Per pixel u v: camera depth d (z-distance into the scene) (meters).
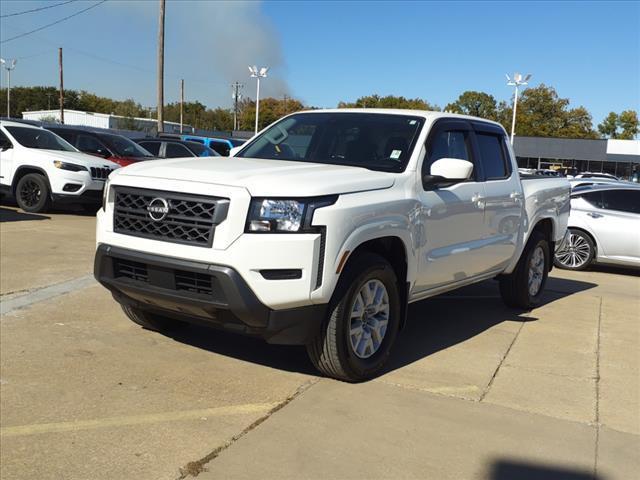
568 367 5.16
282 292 3.92
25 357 4.65
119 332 5.34
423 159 5.02
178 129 84.12
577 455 3.60
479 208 5.67
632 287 9.54
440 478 3.26
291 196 3.93
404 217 4.62
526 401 4.35
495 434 3.79
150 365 4.62
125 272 4.42
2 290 6.40
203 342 5.21
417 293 5.10
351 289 4.22
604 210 10.83
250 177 4.07
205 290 4.03
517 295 6.98
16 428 3.57
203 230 4.00
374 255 4.45
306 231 3.92
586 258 10.91
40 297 6.24
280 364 4.79
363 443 3.57
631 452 3.67
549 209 7.18
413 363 5.03
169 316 4.60
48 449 3.36
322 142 5.35
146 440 3.49
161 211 4.14
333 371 4.37
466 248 5.55
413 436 3.69
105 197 4.55
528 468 3.42
